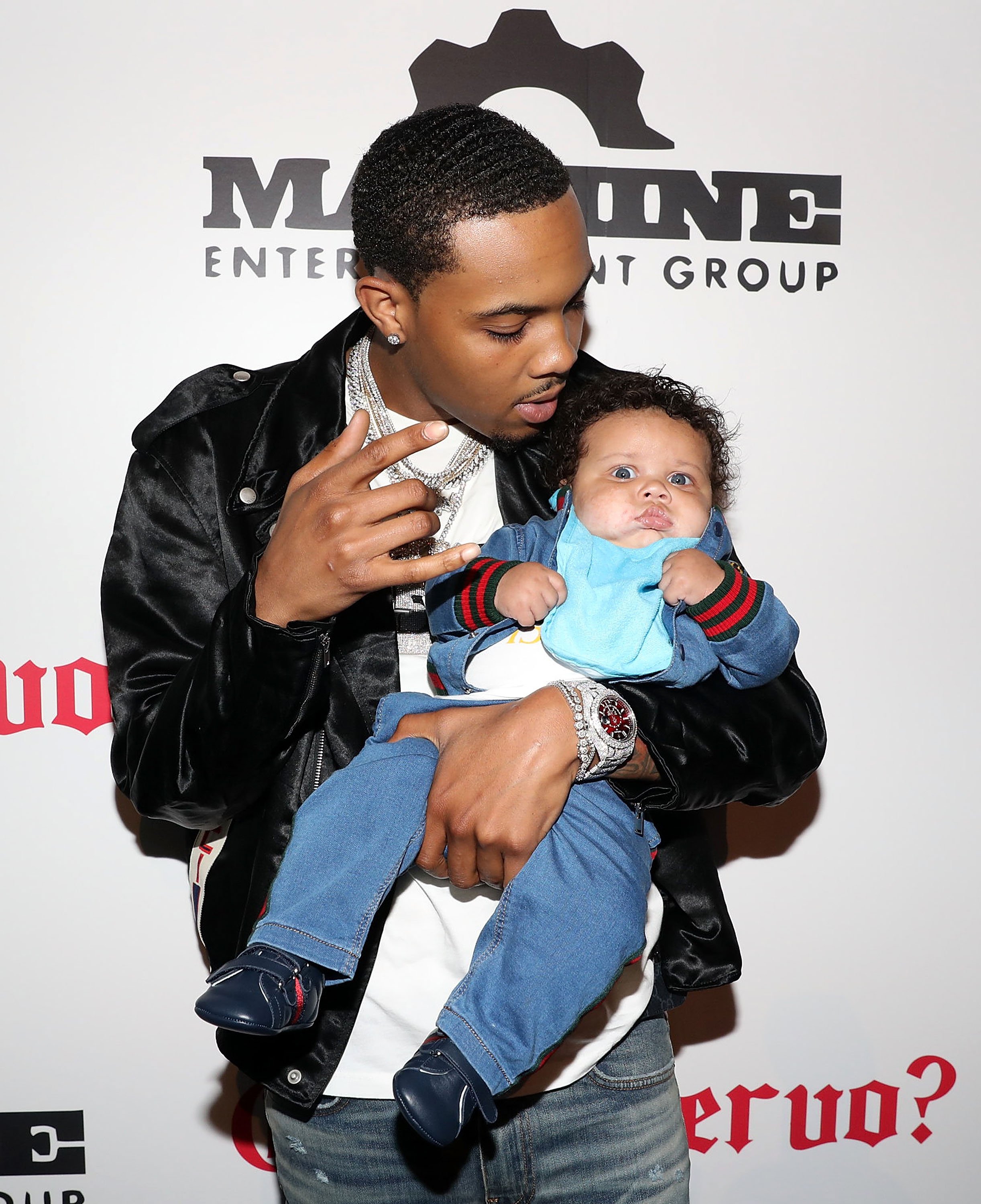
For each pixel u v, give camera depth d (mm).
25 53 1530
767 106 1614
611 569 1186
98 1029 1637
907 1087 1738
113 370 1571
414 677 1222
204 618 1205
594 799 1071
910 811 1699
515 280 1028
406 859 1018
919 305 1649
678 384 1402
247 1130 1668
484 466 1273
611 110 1599
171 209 1566
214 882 1208
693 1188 1740
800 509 1653
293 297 1591
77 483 1575
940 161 1639
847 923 1710
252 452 1251
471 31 1577
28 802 1604
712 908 1274
